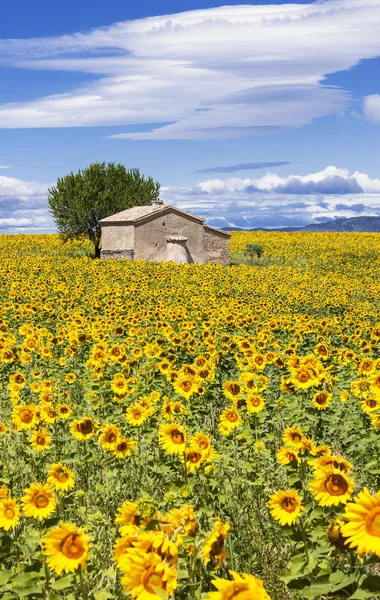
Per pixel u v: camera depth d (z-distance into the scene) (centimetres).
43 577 387
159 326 1552
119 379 856
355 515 276
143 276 3045
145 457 698
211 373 947
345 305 2611
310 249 6412
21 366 1165
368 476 699
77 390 1092
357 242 7556
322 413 837
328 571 333
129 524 336
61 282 2720
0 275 2950
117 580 438
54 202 5559
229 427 680
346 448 832
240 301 2398
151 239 4634
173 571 268
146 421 753
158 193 5947
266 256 5906
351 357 1182
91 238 5644
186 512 342
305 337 1591
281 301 2464
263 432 727
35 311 1838
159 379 1003
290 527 416
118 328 1469
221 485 627
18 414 702
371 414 728
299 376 780
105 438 605
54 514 509
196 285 3044
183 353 1283
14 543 447
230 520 551
